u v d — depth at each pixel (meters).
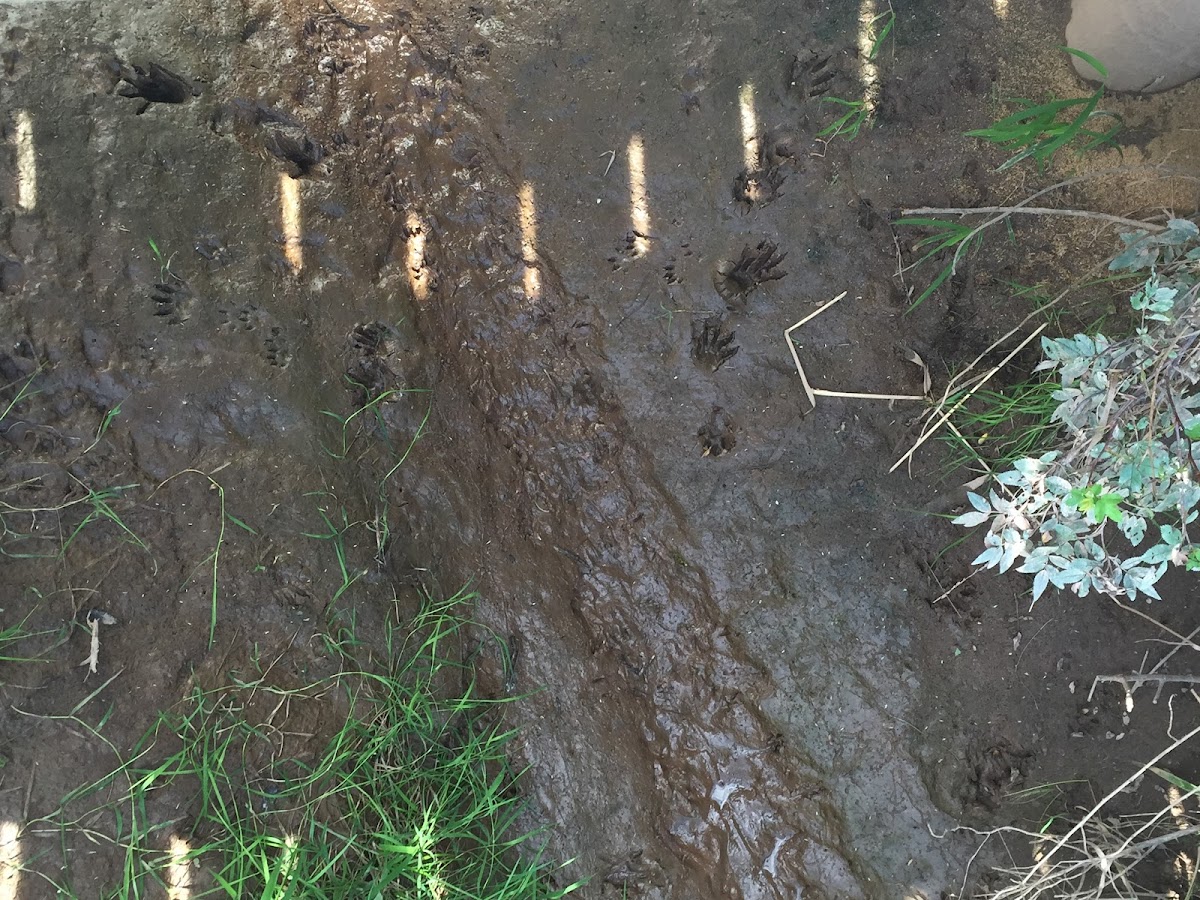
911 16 1.40
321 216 1.36
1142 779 1.31
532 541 1.37
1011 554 1.10
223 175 1.33
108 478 1.24
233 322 1.30
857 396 1.36
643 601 1.36
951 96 1.39
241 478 1.27
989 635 1.34
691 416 1.37
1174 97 1.36
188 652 1.21
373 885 1.19
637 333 1.38
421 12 1.41
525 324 1.38
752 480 1.36
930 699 1.33
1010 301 1.37
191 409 1.27
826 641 1.34
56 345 1.25
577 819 1.30
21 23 1.31
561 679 1.34
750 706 1.33
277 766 1.21
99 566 1.21
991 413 1.35
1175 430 1.04
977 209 1.26
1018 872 1.28
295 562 1.27
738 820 1.31
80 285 1.26
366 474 1.33
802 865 1.30
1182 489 1.03
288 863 1.18
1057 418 1.26
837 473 1.36
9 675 1.16
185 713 1.20
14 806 1.13
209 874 1.17
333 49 1.40
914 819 1.30
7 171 1.27
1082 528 1.08
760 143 1.39
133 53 1.33
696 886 1.30
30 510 1.21
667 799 1.32
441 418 1.37
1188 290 1.09
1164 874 1.28
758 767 1.32
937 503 1.36
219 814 1.18
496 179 1.39
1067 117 1.37
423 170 1.40
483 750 1.29
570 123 1.40
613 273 1.38
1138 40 1.28
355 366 1.35
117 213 1.28
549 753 1.31
